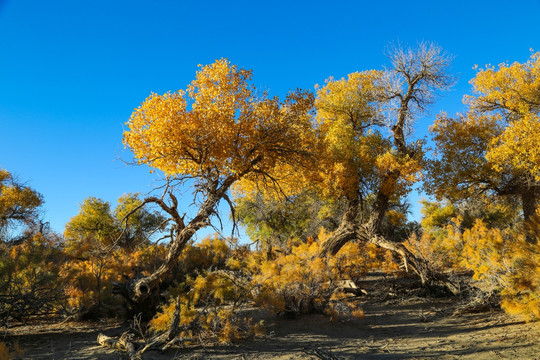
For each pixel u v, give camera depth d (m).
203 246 15.12
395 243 15.66
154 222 27.44
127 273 10.99
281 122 11.75
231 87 11.55
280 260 9.34
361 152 17.30
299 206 25.19
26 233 10.98
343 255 14.31
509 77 24.28
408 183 17.02
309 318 9.00
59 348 6.32
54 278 7.99
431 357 5.54
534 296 6.43
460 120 24.30
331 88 20.41
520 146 20.23
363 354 6.00
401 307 11.84
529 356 5.03
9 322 8.84
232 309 7.66
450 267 17.92
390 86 19.06
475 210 30.70
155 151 10.58
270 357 5.86
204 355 5.95
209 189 10.46
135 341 6.39
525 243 6.68
